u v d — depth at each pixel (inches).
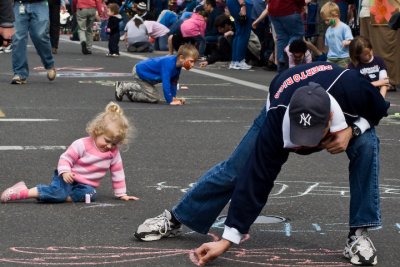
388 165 438.6
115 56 1158.3
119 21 1157.7
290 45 805.2
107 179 386.3
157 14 1439.5
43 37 754.2
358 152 264.8
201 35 1122.7
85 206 338.0
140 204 343.3
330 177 403.5
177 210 289.0
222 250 259.4
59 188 342.3
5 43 473.4
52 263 264.7
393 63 788.6
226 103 673.0
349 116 255.6
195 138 503.2
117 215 325.4
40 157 434.0
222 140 498.9
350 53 578.2
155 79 659.4
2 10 464.1
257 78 898.7
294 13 858.1
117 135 343.3
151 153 453.1
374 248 269.9
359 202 267.6
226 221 259.4
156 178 392.8
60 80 813.9
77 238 293.3
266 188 255.1
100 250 279.7
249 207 255.6
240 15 993.5
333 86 252.7
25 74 761.0
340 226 314.8
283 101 250.5
